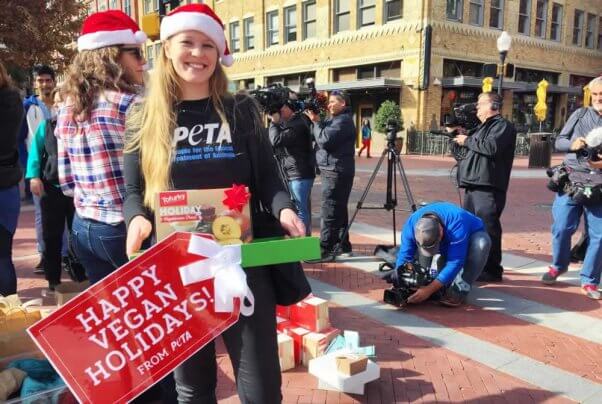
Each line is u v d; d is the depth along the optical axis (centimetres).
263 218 189
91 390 155
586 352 336
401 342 350
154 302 159
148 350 160
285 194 183
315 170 549
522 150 2105
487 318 393
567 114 2638
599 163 403
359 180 1253
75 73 231
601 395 284
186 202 163
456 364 319
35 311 272
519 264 540
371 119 2242
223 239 166
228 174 175
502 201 467
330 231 550
